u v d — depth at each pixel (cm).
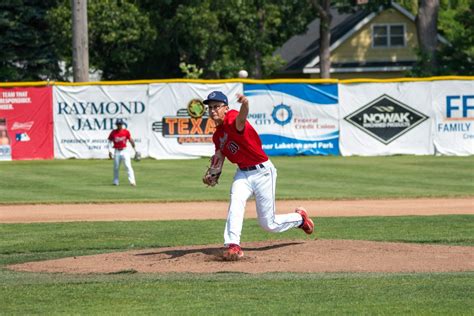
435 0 9375
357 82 6812
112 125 6719
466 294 1822
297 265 2258
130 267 2295
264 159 2295
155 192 4741
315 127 6825
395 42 11181
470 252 2486
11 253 2752
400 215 3688
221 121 2250
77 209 4069
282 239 2853
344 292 1858
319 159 6569
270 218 2353
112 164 6338
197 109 6719
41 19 9306
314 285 1947
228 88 6750
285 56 11806
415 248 2548
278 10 9769
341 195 4516
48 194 4697
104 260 2436
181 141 6738
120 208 4091
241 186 2306
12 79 9281
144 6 9531
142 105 6719
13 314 1675
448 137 6812
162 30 9481
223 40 9431
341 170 5812
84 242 2959
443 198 4366
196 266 2270
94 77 11238
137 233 3172
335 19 12388
